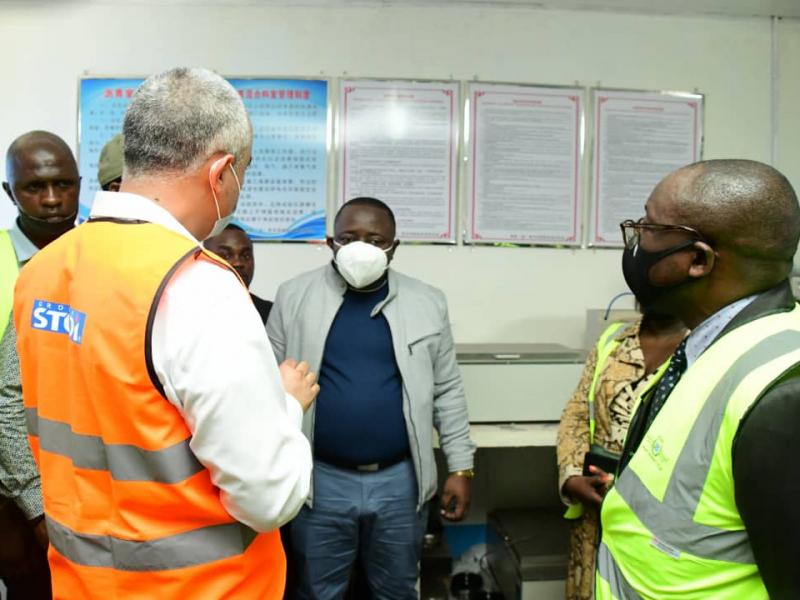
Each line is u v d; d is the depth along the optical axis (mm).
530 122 2189
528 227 2209
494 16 2170
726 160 771
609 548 827
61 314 769
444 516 1631
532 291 2229
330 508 1558
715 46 2266
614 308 2219
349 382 1552
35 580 1463
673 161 2254
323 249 2156
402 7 2139
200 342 688
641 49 2232
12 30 2057
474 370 1810
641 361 1342
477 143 2176
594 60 2213
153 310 686
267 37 2109
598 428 1392
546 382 1842
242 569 782
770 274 738
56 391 777
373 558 1623
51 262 811
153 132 760
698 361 740
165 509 726
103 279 721
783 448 587
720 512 661
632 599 762
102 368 704
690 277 767
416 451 1563
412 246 2180
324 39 2123
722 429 655
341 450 1544
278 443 742
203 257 747
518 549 1937
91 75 2070
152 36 2082
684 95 2250
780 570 595
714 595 674
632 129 2232
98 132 2078
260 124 2121
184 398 691
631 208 2242
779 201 721
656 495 727
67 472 775
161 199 771
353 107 2137
